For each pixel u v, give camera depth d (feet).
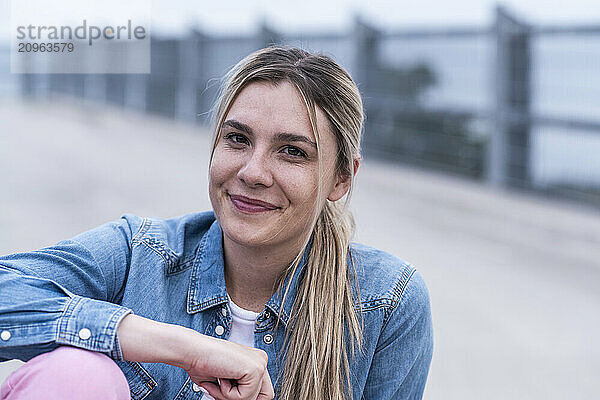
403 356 4.47
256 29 24.81
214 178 3.97
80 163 18.40
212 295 4.24
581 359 9.19
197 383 3.83
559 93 17.31
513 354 9.21
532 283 11.93
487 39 18.92
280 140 3.87
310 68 3.97
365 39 21.80
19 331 3.64
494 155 18.78
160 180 17.15
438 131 20.02
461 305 10.71
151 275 4.24
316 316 4.21
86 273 4.10
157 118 27.94
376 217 15.10
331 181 4.15
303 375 4.20
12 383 3.60
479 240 14.14
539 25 17.72
